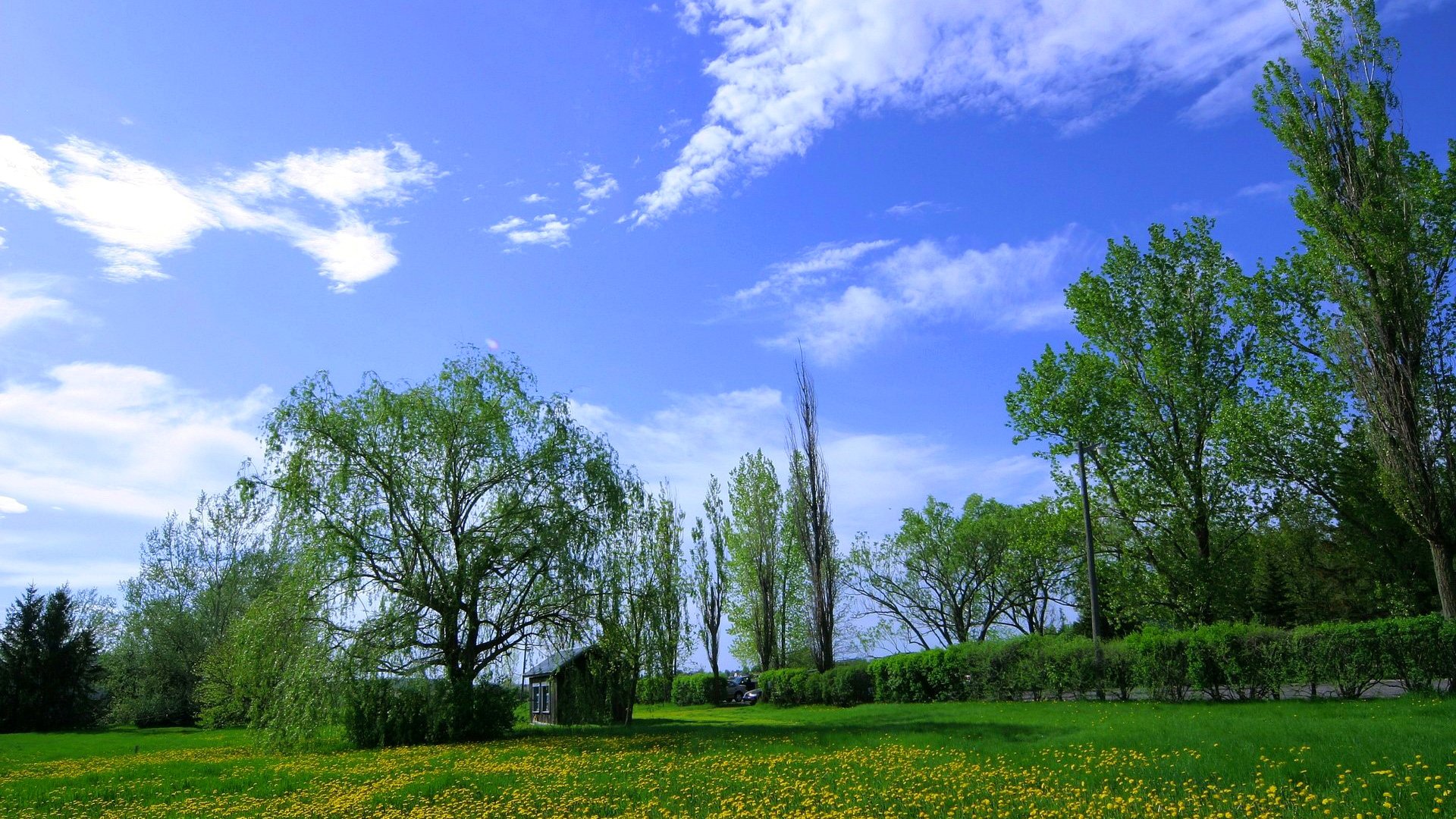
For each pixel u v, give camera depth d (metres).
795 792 12.44
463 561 26.64
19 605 48.56
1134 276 32.66
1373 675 20.39
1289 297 31.69
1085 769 12.12
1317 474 31.50
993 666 32.34
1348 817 7.95
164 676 50.59
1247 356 32.12
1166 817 8.77
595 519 27.98
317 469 25.69
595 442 29.50
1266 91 26.45
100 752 29.30
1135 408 32.38
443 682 26.30
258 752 25.14
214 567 54.16
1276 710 19.27
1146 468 31.80
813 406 46.78
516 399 28.56
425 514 26.53
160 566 54.03
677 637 30.25
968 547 58.03
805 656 57.41
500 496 27.97
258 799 15.00
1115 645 27.14
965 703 32.53
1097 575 33.38
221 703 43.53
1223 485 31.06
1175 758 12.10
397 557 26.31
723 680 53.12
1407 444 23.48
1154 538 31.77
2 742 36.31
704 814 11.28
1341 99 25.41
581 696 29.12
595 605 27.33
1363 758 10.53
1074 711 24.12
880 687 39.44
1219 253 32.00
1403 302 24.09
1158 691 25.28
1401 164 25.20
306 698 24.14
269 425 25.72
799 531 46.00
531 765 17.80
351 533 25.45
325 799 14.48
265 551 52.06
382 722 25.09
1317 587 39.69
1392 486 23.77
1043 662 29.72
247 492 25.45
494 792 14.12
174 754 27.09
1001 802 10.37
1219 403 31.16
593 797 13.20
